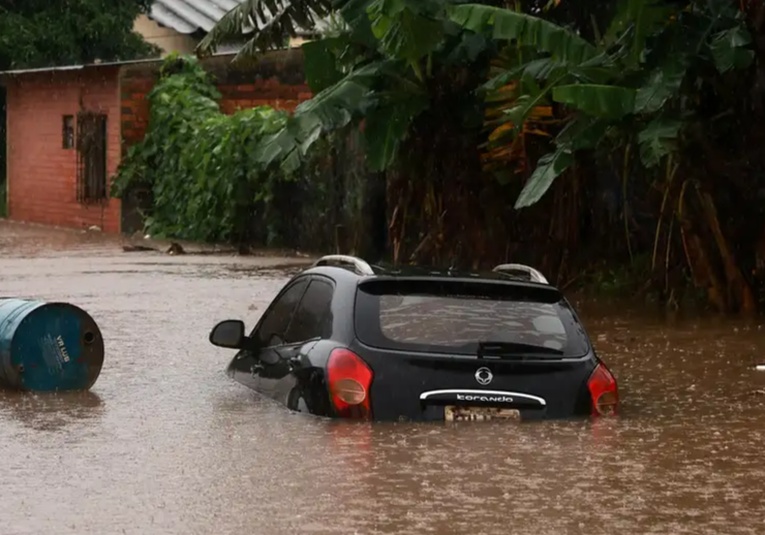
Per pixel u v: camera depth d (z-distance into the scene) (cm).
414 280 1070
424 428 1029
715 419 1117
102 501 833
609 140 1962
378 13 1800
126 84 3734
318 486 868
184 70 3706
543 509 815
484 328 1061
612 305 1986
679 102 1812
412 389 1035
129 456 963
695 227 1891
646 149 1689
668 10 1666
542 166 1766
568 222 2181
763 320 1806
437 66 2130
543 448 980
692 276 1952
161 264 2736
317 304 1117
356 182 2927
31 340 1243
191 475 901
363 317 1050
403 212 2353
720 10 1722
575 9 2081
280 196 3228
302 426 1045
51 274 2477
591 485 877
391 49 1852
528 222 2216
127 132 3741
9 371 1239
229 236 3372
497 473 905
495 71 1966
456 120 2192
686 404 1192
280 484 874
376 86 2050
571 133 1764
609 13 2033
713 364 1430
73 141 4041
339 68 2138
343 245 2936
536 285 1091
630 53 1688
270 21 2320
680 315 1866
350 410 1030
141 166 3691
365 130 2052
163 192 3616
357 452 959
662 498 845
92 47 4391
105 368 1384
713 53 1678
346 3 2052
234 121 3319
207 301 2014
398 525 777
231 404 1160
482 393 1044
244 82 3722
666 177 1905
